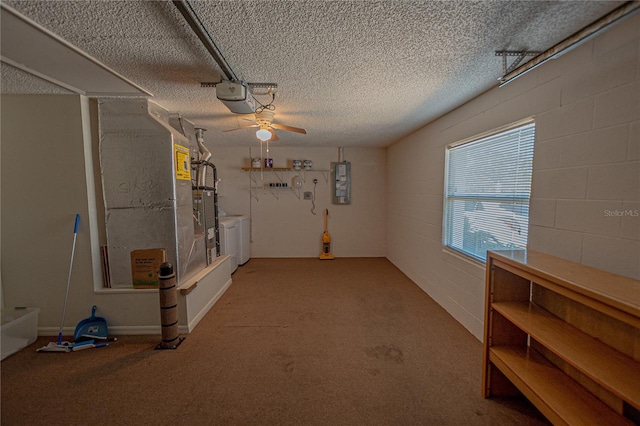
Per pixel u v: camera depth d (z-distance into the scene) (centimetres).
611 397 121
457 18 131
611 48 132
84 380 186
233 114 295
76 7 122
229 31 142
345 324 266
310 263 500
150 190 247
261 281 399
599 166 138
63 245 242
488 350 168
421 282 368
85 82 208
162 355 215
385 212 544
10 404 164
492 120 222
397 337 241
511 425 150
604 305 101
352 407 163
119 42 154
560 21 133
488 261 167
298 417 156
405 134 407
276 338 240
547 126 169
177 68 187
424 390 176
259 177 530
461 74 196
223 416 156
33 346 228
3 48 158
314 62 178
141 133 243
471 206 260
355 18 131
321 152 530
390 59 173
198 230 311
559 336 131
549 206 168
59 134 235
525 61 173
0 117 231
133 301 249
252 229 538
